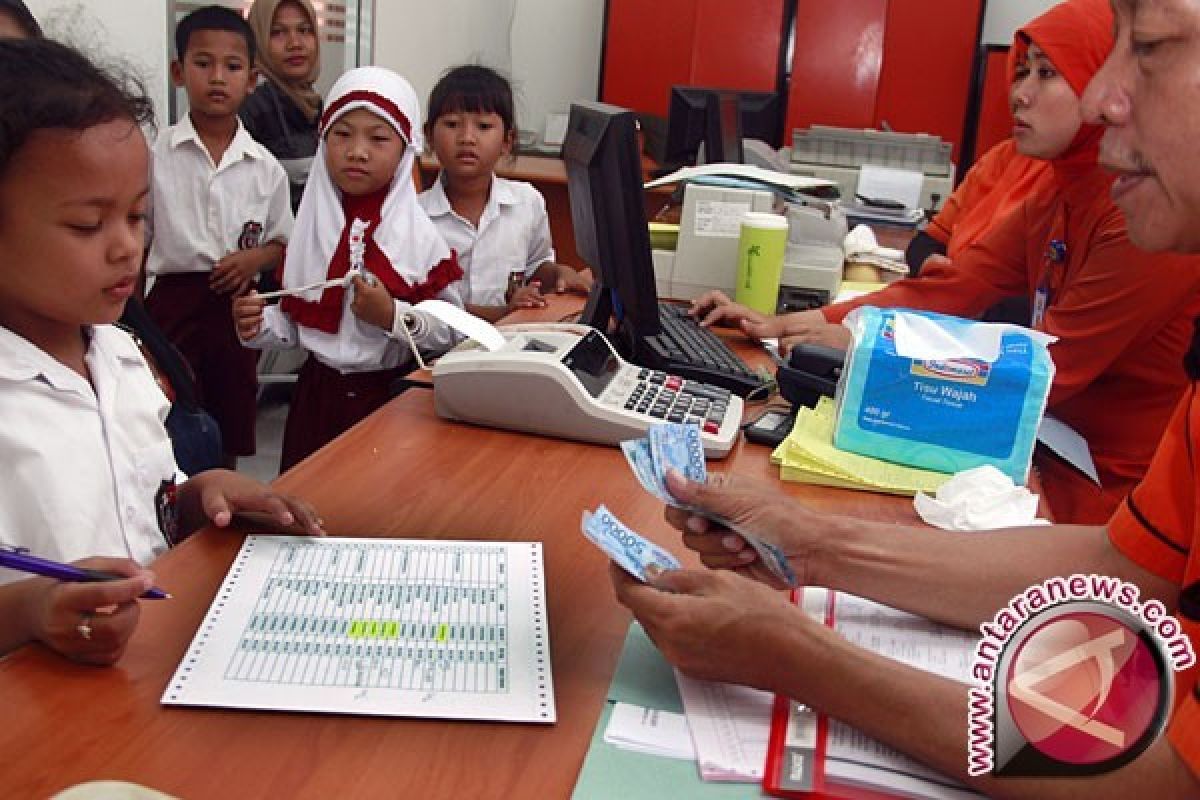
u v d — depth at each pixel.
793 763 0.76
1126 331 1.72
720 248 2.24
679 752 0.77
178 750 0.73
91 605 0.81
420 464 1.29
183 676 0.81
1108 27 1.84
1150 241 0.91
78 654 0.82
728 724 0.80
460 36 5.22
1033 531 1.03
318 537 1.07
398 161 2.26
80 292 0.98
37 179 0.93
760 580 1.02
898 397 1.36
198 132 2.75
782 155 4.07
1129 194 0.91
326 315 2.16
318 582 0.97
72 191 0.94
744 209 2.23
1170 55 0.83
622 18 5.35
